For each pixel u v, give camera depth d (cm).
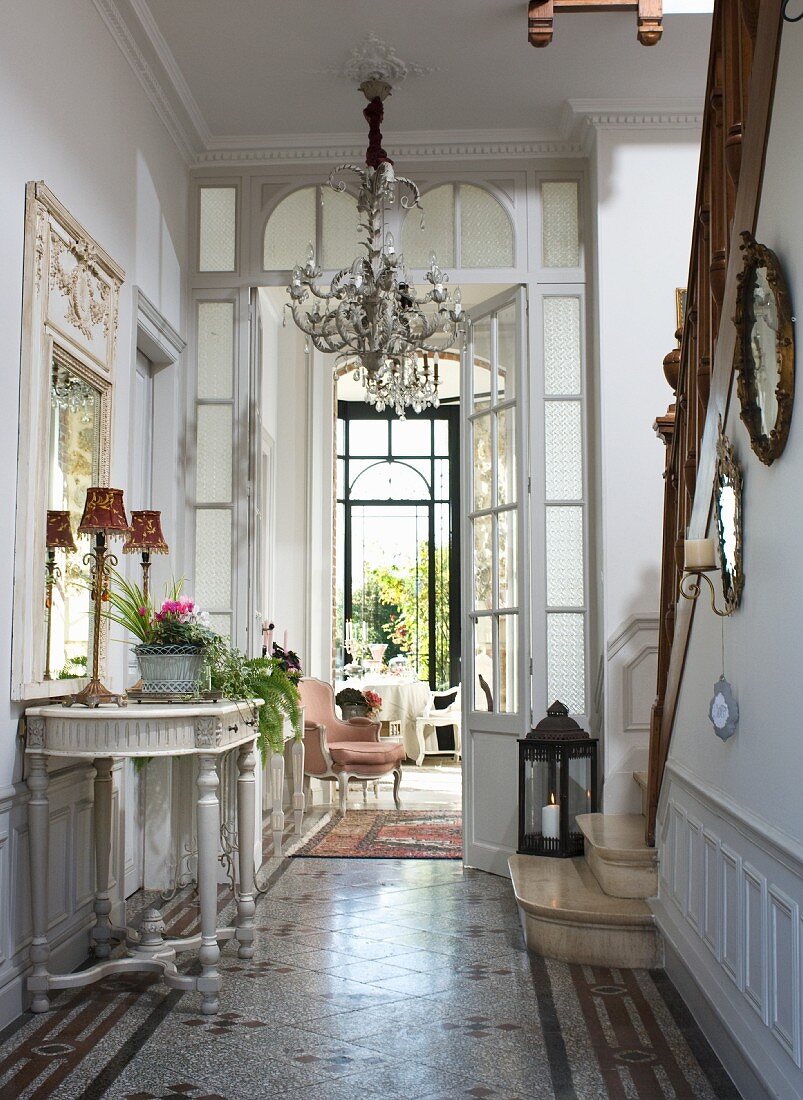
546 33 480
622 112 578
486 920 482
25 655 359
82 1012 354
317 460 1023
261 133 606
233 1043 325
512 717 588
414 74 545
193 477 609
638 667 565
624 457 575
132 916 478
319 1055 316
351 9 485
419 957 421
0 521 344
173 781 534
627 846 445
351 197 622
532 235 611
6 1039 328
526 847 525
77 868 412
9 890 346
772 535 264
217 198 625
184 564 602
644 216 583
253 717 424
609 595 569
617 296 581
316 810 827
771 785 264
